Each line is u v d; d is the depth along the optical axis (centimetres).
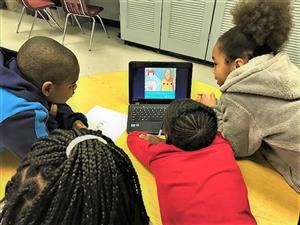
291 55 269
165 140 98
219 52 115
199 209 73
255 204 87
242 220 71
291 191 93
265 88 97
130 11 341
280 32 107
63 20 427
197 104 86
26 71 94
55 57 94
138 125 116
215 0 285
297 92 94
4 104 89
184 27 317
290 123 93
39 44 94
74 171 42
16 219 43
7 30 390
